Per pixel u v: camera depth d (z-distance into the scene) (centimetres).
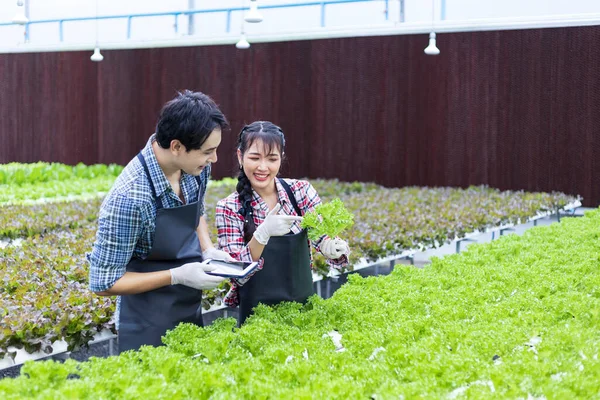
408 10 1625
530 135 1550
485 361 322
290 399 271
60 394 259
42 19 2147
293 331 363
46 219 1019
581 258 570
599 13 1411
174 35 1942
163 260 350
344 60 1769
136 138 2086
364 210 1120
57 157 2233
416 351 318
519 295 442
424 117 1678
